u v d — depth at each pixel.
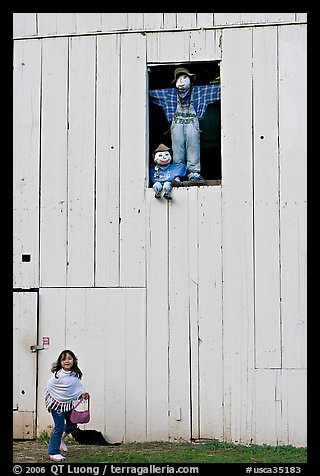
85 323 8.13
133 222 8.12
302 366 7.76
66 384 7.25
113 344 8.06
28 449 7.71
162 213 8.09
